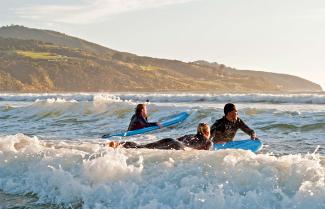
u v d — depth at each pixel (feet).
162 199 15.61
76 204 17.02
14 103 109.60
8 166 21.62
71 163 19.84
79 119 59.21
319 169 15.31
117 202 16.29
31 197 18.44
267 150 32.86
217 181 15.81
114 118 58.23
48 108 67.41
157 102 106.52
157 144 26.63
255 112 53.16
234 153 18.21
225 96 101.45
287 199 14.02
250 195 14.51
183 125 50.29
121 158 18.48
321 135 39.47
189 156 18.75
